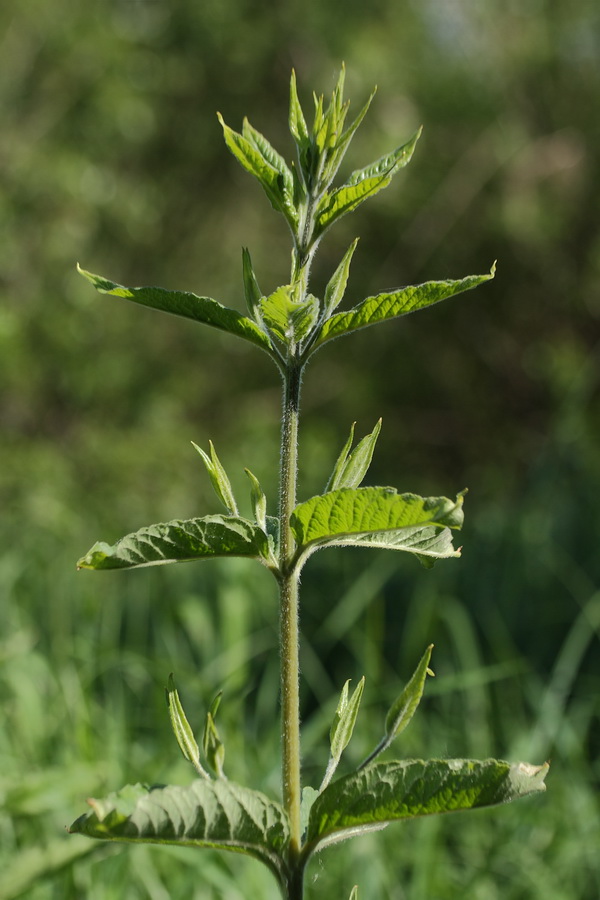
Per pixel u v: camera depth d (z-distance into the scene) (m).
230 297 10.83
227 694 2.79
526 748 3.03
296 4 10.11
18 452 8.31
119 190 9.73
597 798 2.88
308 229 1.02
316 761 3.09
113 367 9.41
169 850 2.24
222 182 10.67
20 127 9.42
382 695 3.13
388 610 4.93
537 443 9.87
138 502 8.70
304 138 1.03
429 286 0.96
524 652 4.41
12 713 2.95
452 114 9.95
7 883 1.88
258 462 8.18
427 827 2.45
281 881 0.92
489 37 10.41
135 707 3.37
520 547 5.15
